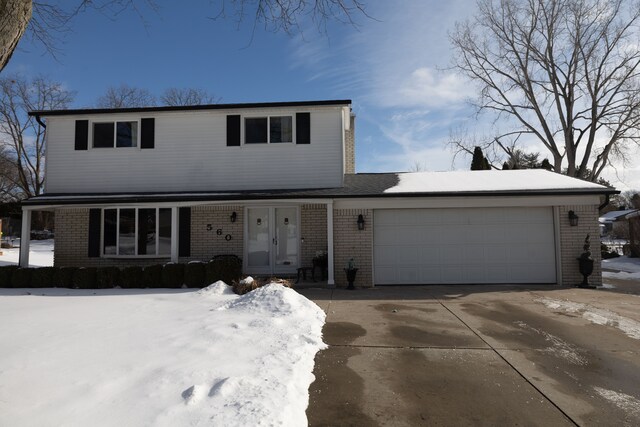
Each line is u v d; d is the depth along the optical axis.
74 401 3.34
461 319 6.87
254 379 3.88
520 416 3.50
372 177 13.55
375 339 5.72
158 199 10.75
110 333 5.36
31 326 5.72
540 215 10.86
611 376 4.38
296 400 3.64
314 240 11.96
